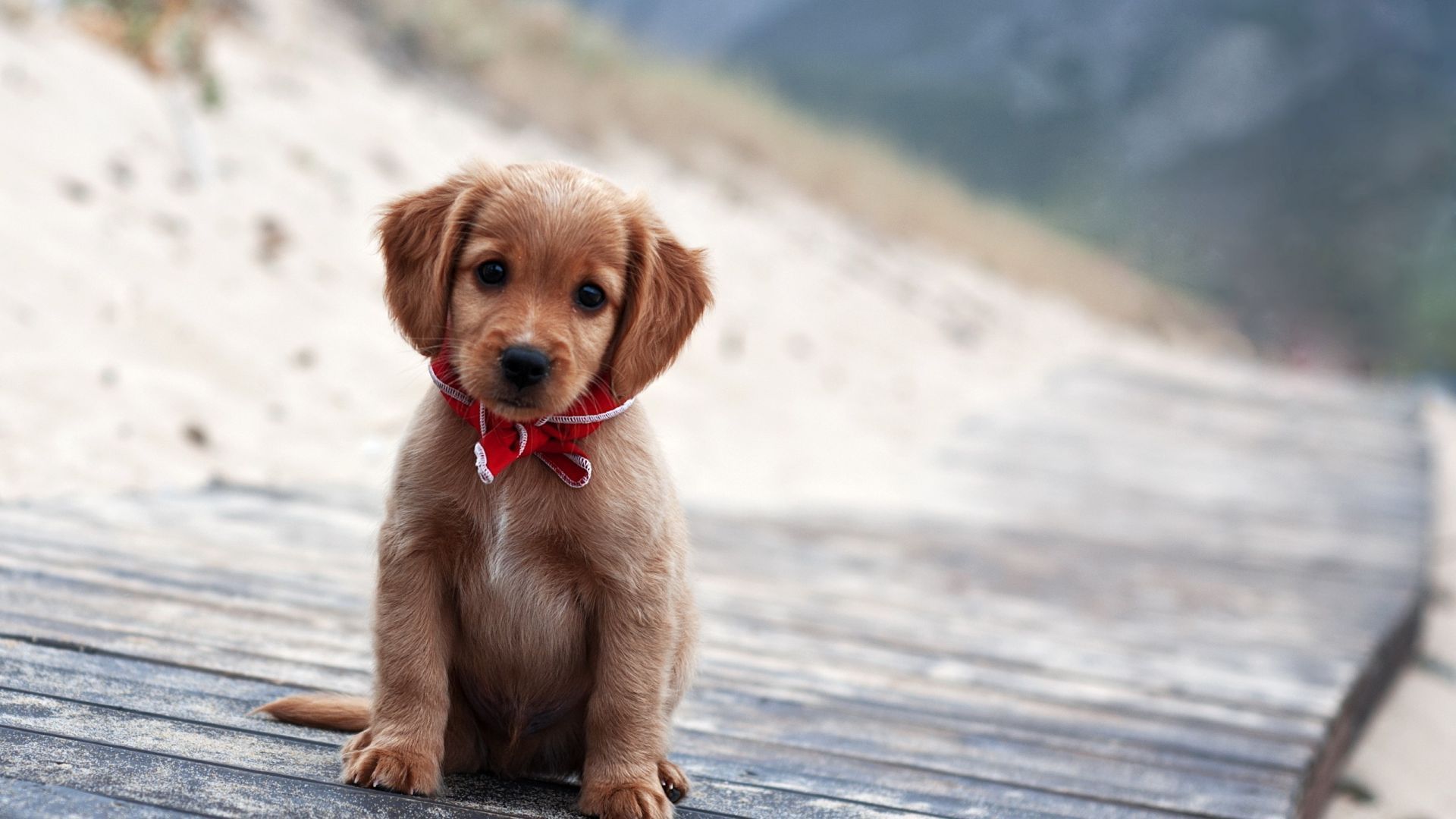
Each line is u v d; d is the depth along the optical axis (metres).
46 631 4.00
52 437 7.07
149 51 12.20
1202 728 5.05
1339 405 16.92
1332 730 5.34
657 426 11.14
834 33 39.59
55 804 2.73
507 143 16.17
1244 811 3.99
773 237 18.08
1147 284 26.55
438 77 17.62
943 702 5.00
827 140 24.22
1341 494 11.97
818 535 8.60
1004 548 8.85
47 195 9.66
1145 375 17.41
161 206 10.48
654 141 19.89
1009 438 12.98
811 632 6.01
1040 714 4.99
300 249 11.04
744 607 6.35
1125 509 10.68
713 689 4.73
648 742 3.12
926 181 24.81
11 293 8.37
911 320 17.05
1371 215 30.78
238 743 3.23
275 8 16.41
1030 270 23.11
